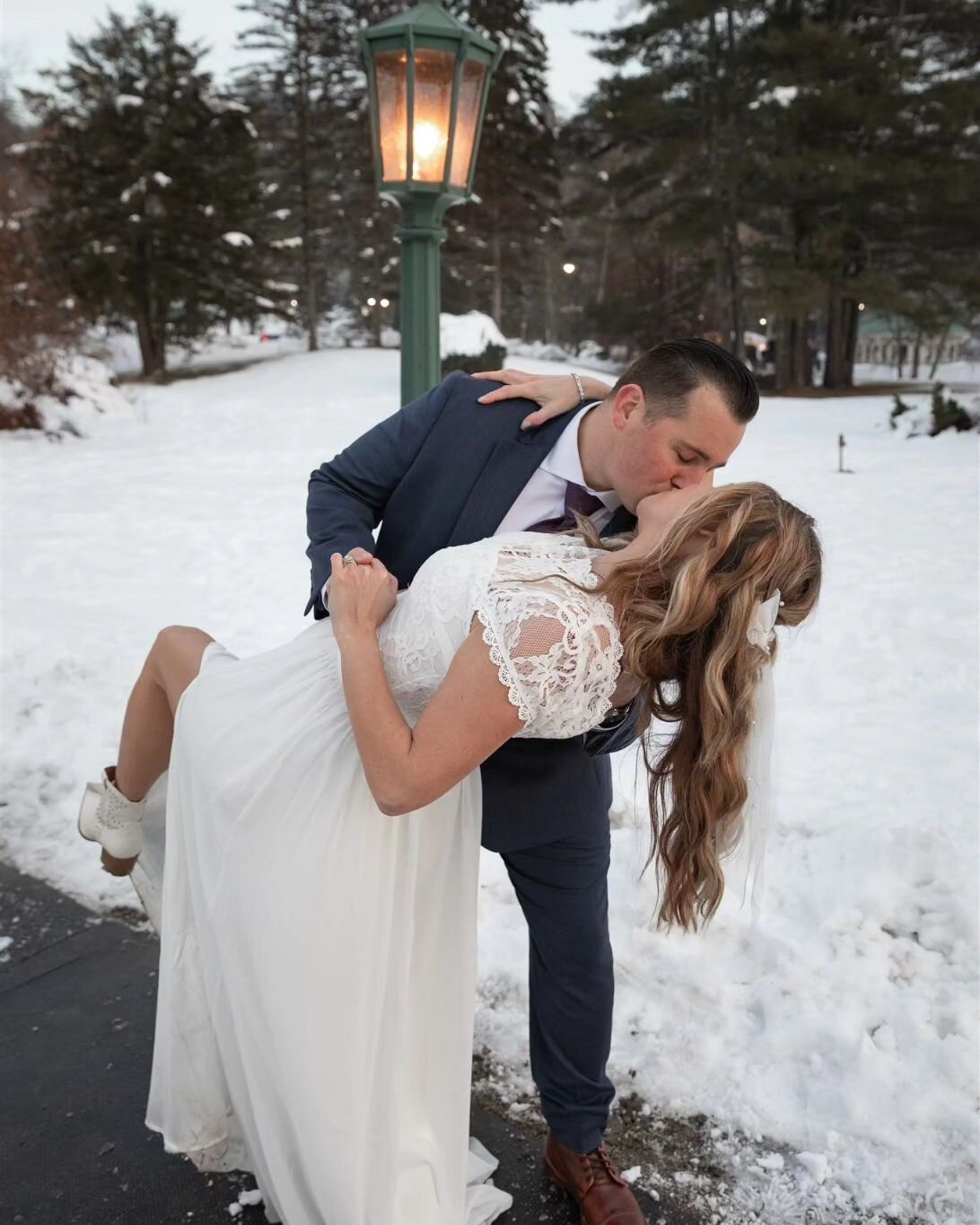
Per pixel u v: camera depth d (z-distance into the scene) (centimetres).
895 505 981
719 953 263
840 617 583
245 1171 202
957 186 2980
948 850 297
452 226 4053
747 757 162
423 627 155
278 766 165
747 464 1320
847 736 412
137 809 212
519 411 183
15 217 1803
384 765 145
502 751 174
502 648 139
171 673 194
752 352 3838
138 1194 198
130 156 3297
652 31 3306
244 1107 179
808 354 3400
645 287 4394
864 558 743
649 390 158
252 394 2400
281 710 169
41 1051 236
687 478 163
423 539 186
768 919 276
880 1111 213
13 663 487
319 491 195
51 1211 194
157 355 3422
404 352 387
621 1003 248
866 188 3044
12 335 1655
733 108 3183
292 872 162
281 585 670
